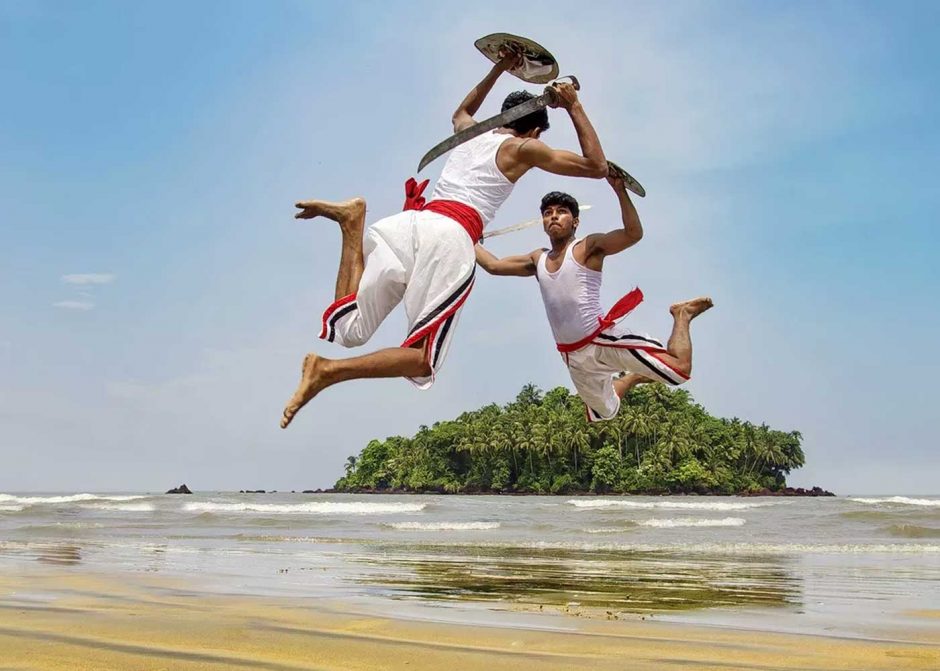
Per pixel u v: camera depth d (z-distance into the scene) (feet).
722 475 327.67
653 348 17.90
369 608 21.54
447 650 15.64
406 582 28.60
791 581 29.99
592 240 18.13
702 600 24.56
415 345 15.49
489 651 15.65
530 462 340.39
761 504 157.58
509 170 16.48
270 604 21.81
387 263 15.88
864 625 19.84
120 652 14.93
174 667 13.85
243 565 33.88
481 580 29.66
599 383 18.80
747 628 19.15
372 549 44.65
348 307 15.93
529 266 19.15
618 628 18.80
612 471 326.03
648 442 336.49
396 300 16.37
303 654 15.07
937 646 16.98
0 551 39.01
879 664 15.14
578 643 16.67
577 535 60.23
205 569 31.76
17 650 14.93
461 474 360.69
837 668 14.73
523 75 17.67
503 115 15.71
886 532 62.59
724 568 34.99
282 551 42.04
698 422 342.23
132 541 47.73
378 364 14.97
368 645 15.94
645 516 96.89
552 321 18.63
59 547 42.04
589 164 15.89
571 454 340.59
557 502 177.47
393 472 383.45
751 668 14.56
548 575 31.71
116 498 140.97
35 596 22.45
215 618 18.93
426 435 372.38
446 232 15.97
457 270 15.94
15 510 88.28
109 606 20.79
